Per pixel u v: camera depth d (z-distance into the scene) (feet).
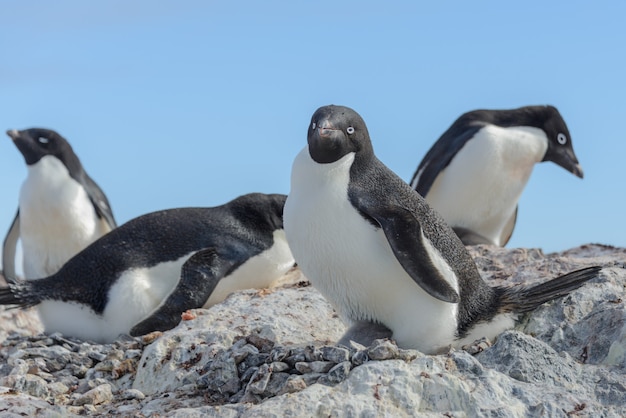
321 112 30.53
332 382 27.50
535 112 55.88
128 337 39.93
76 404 31.04
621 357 29.78
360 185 30.45
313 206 30.09
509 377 28.07
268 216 44.42
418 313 30.07
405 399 26.71
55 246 60.18
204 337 34.37
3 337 49.06
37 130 59.98
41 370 35.47
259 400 28.50
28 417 27.76
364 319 31.09
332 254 29.99
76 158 61.57
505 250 44.42
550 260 40.27
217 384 30.27
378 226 29.81
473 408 26.68
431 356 28.09
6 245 64.95
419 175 55.47
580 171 54.75
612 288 34.24
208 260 42.11
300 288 40.06
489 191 54.13
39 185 59.26
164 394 30.81
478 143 53.62
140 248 42.75
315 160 30.30
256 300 38.09
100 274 42.19
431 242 30.60
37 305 42.42
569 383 28.55
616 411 27.09
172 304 40.86
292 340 34.50
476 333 31.50
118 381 34.22
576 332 31.76
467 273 31.27
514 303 32.37
